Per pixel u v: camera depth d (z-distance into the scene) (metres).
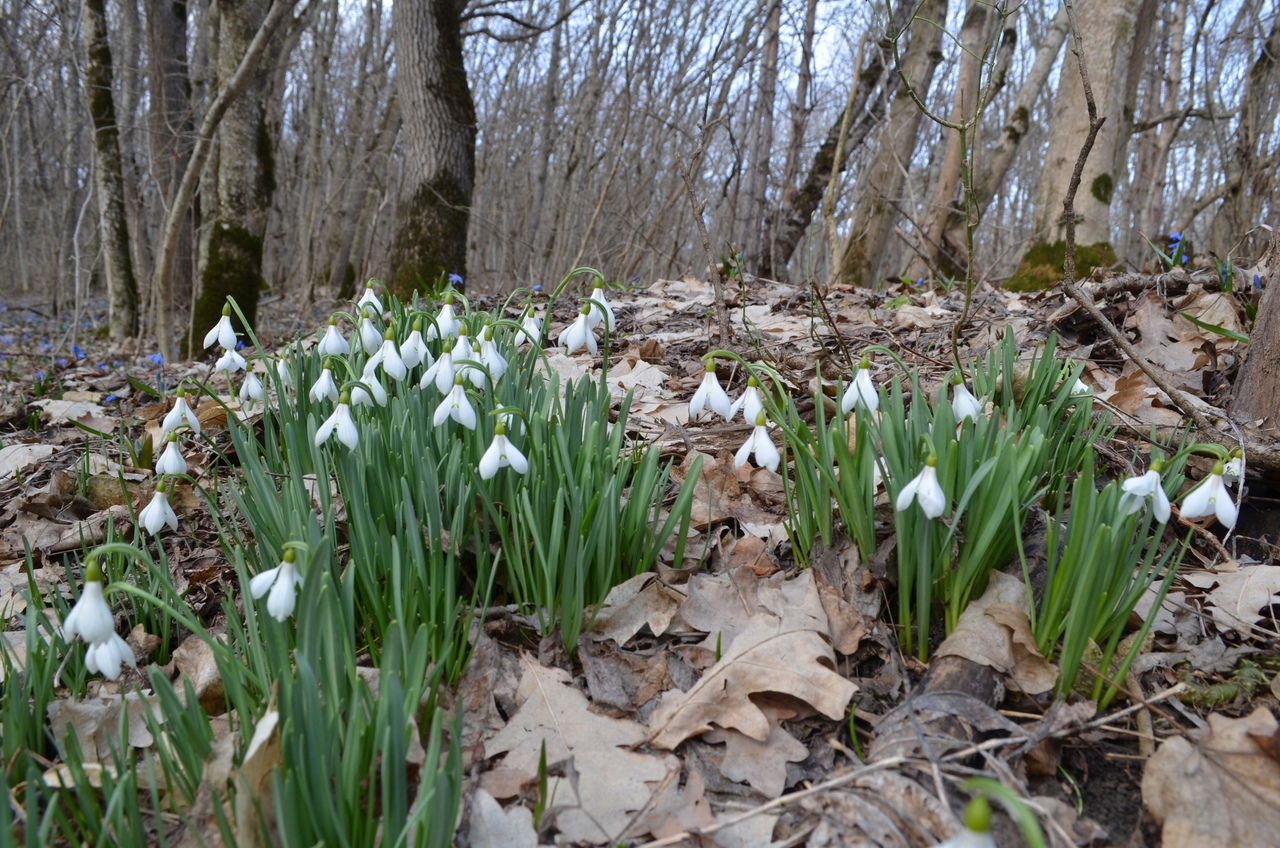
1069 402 2.38
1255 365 2.52
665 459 2.78
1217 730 1.48
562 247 9.72
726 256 6.30
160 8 10.16
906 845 1.30
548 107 12.13
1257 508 2.28
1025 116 7.72
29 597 2.03
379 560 1.85
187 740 1.41
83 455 3.04
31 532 2.68
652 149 10.05
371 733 1.32
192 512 2.75
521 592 2.00
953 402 1.94
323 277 19.52
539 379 2.37
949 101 12.16
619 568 1.99
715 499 2.48
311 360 2.62
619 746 1.61
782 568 2.16
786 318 4.68
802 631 1.78
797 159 8.03
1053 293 4.32
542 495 1.89
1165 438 2.51
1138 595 1.58
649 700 1.74
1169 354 3.33
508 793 1.49
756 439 1.84
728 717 1.63
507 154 13.68
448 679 1.71
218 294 7.94
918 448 1.87
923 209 9.31
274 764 1.36
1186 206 13.75
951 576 1.87
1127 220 6.96
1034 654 1.70
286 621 1.79
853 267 8.22
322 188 17.20
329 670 1.43
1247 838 1.30
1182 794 1.38
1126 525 1.61
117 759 1.34
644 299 5.74
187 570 2.35
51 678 1.69
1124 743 1.62
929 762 1.41
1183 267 4.49
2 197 16.11
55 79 12.05
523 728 1.64
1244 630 1.86
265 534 2.02
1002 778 1.37
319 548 1.35
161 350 7.00
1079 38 2.36
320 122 14.16
